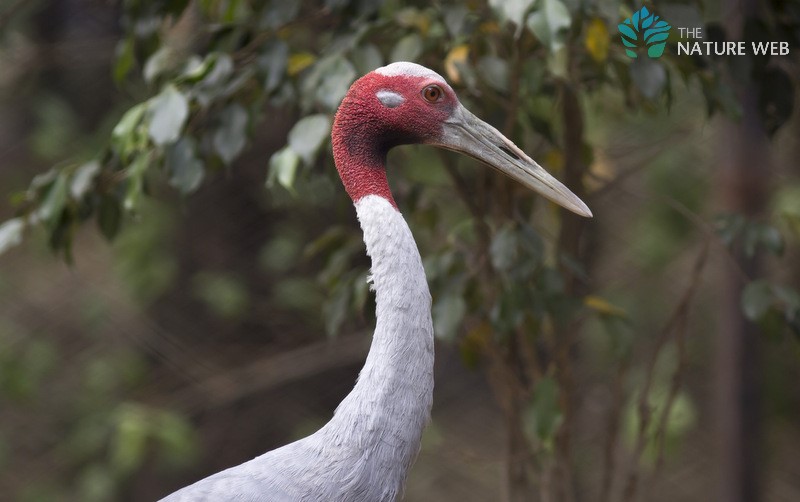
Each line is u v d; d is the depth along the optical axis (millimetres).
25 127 11656
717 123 9211
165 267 10109
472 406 11812
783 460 10914
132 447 9008
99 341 11023
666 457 9234
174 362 10250
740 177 7621
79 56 10500
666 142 9250
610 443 7070
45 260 11633
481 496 10953
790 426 11055
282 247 9883
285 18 5855
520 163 4941
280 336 10234
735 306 7867
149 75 6316
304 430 10195
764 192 7633
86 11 10703
